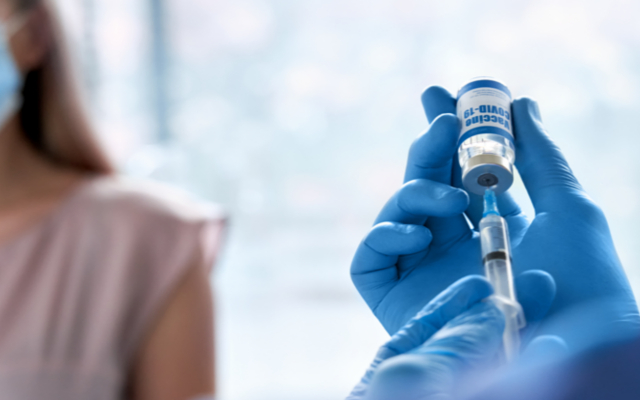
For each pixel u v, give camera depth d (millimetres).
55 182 829
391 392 272
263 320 3238
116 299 755
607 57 3219
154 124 3588
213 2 3602
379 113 3572
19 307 746
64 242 777
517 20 3326
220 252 870
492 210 542
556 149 623
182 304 771
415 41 3494
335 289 3418
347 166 3604
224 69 3625
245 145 3602
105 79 3457
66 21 902
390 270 616
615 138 3219
